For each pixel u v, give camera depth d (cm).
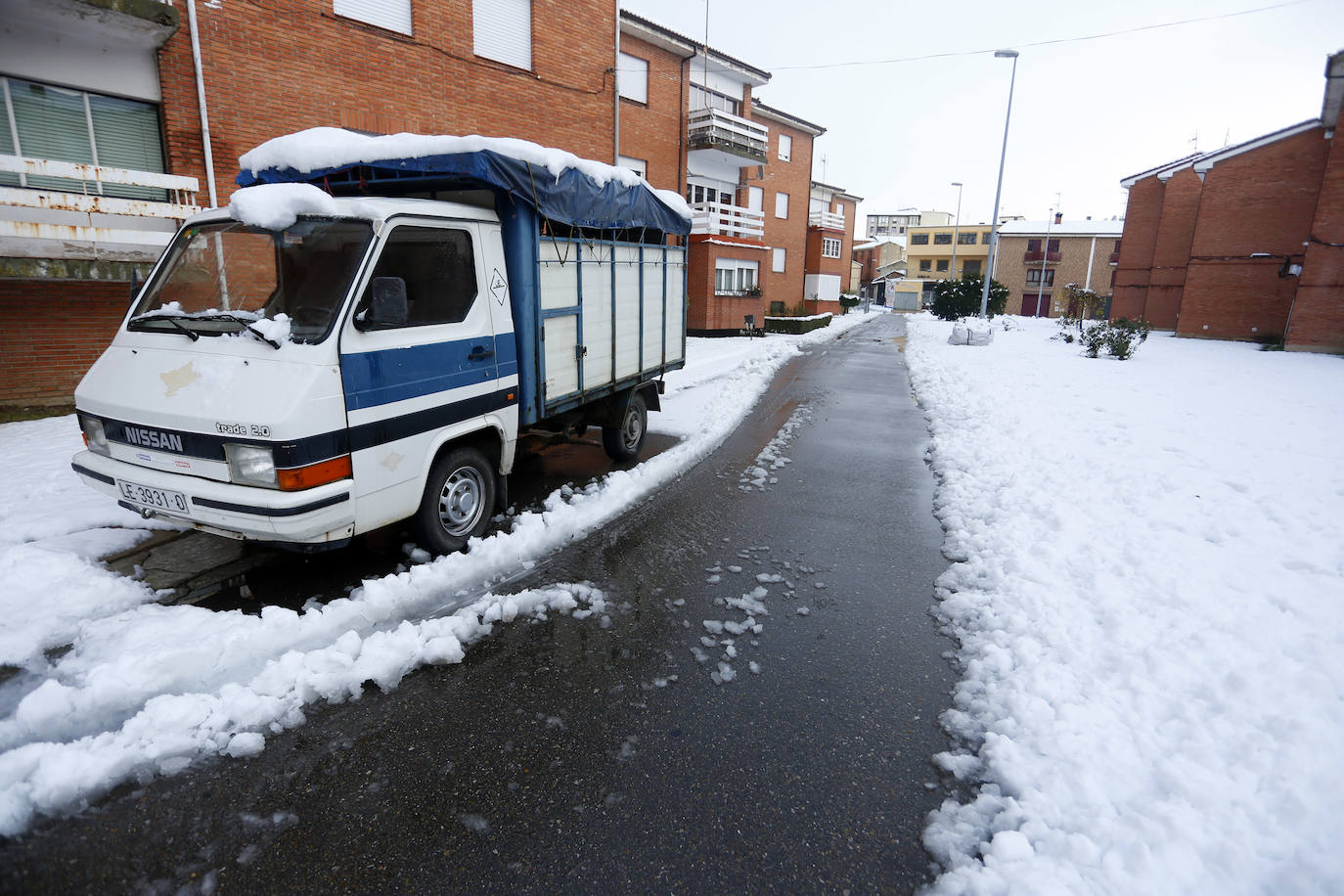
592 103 1512
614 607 416
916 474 746
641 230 705
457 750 285
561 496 617
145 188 888
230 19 920
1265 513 555
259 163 521
